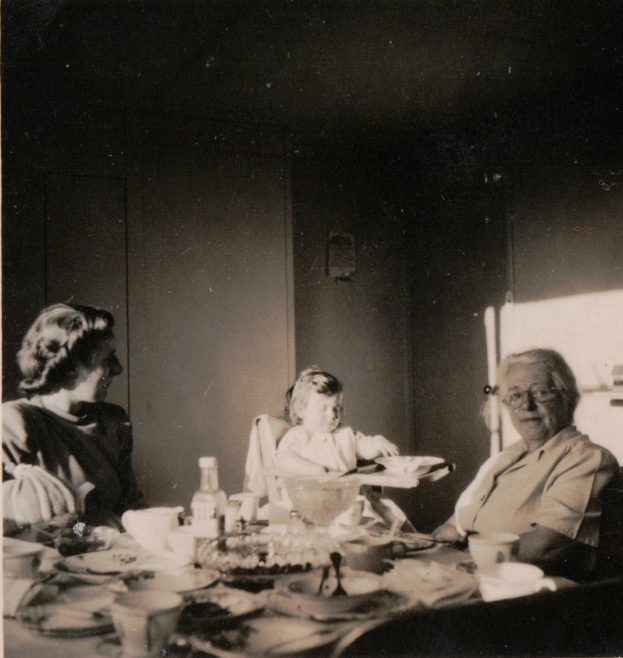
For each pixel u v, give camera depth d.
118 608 0.85
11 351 2.62
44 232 2.75
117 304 2.86
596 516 1.42
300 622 0.91
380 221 3.73
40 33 2.34
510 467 1.64
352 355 3.63
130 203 2.90
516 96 2.93
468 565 1.13
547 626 0.75
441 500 3.48
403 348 3.75
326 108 3.07
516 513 1.56
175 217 2.99
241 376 3.08
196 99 2.95
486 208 3.17
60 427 1.89
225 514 1.40
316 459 2.14
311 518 1.26
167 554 1.25
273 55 2.52
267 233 3.17
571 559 1.37
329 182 3.63
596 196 2.59
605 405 2.50
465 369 3.33
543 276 2.84
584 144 2.64
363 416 3.64
